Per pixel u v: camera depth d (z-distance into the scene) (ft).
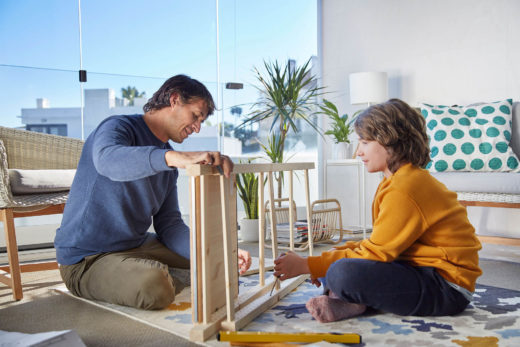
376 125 4.62
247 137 12.89
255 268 6.86
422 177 4.51
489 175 8.42
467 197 8.41
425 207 4.38
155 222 6.24
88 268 5.41
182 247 5.82
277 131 13.47
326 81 14.28
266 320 4.55
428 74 11.73
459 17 11.09
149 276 4.92
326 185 12.14
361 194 11.27
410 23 12.06
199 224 4.15
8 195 5.91
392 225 4.36
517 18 10.11
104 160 4.44
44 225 10.01
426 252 4.55
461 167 9.36
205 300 4.13
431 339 3.95
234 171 4.30
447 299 4.47
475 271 4.59
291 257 4.68
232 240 4.79
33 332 4.39
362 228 11.25
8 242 5.81
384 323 4.40
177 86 5.20
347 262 4.40
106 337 4.20
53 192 6.63
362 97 11.53
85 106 10.41
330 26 14.10
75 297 5.65
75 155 8.27
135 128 5.26
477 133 9.41
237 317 4.33
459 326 4.29
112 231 5.44
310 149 14.25
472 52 10.88
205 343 3.97
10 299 5.73
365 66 13.15
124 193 5.32
